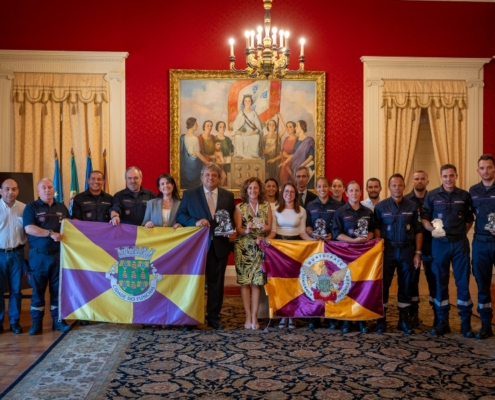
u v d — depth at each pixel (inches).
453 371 184.1
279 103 392.2
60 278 234.4
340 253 237.9
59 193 350.6
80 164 380.8
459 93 399.5
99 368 186.5
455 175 230.5
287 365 190.4
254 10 389.1
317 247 240.1
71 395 162.6
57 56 376.5
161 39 385.7
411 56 397.7
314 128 393.4
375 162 396.8
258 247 239.8
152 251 236.7
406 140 398.3
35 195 377.1
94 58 378.9
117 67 381.4
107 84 381.7
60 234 234.7
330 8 393.7
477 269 227.3
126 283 235.5
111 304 235.3
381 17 396.8
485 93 403.2
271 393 164.9
